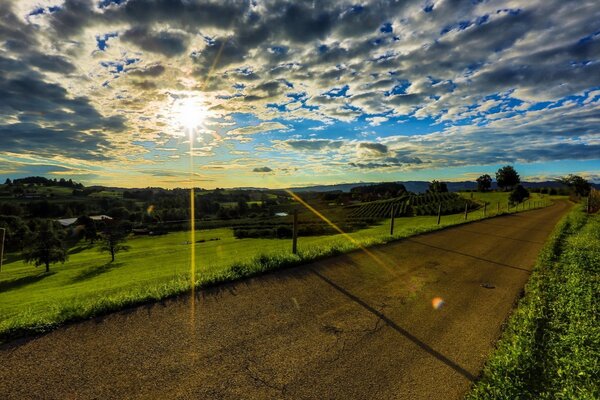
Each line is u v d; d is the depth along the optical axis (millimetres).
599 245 12156
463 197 93500
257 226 71688
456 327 5242
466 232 17328
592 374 3783
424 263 9695
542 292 6871
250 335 4699
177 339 4480
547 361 4094
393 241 13547
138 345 4270
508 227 20500
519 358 4094
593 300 6219
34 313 5680
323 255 9906
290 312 5594
